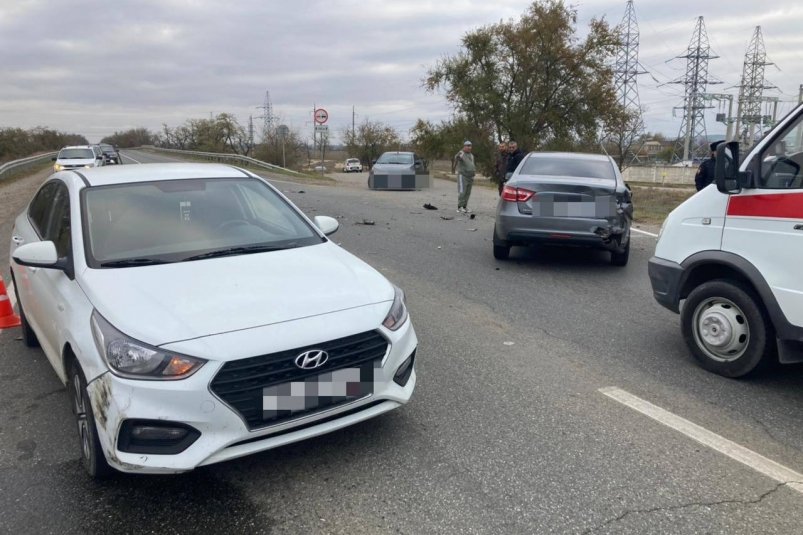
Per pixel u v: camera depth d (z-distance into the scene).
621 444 3.81
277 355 3.21
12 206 18.14
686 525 3.03
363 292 3.74
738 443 3.83
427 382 4.76
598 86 34.53
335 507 3.21
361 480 3.45
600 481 3.41
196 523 3.09
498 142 36.03
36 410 4.36
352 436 3.93
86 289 3.65
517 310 6.77
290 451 3.76
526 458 3.65
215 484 3.43
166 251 4.14
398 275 8.48
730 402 4.42
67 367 3.71
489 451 3.73
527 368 5.05
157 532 3.03
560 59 34.28
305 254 4.26
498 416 4.19
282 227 4.72
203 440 3.10
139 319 3.25
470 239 11.51
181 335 3.15
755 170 4.63
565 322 6.34
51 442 3.91
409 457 3.67
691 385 4.72
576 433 3.95
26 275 4.94
